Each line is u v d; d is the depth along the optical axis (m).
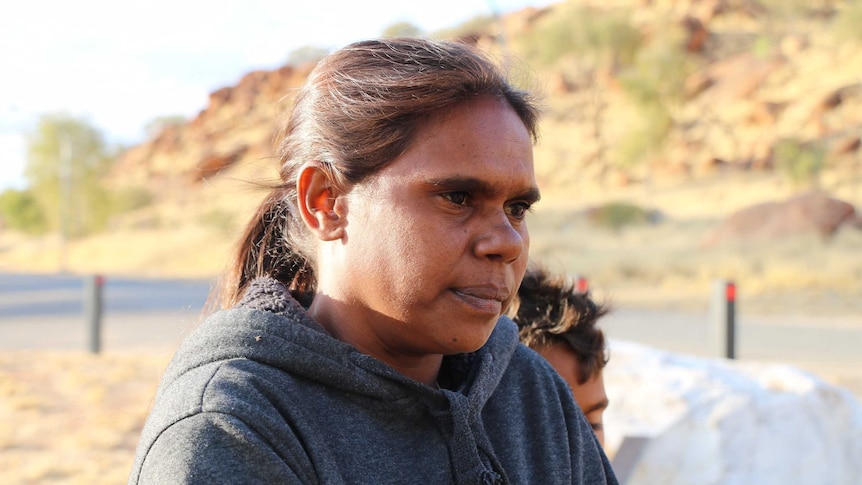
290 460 1.00
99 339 11.00
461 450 1.13
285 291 1.17
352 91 1.12
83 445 6.76
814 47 62.09
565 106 65.44
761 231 28.84
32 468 6.08
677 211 41.81
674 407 3.57
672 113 54.94
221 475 0.95
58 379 9.37
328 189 1.15
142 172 92.44
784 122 53.41
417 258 1.06
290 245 1.30
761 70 60.50
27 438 7.01
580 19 62.62
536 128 1.26
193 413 0.99
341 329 1.15
